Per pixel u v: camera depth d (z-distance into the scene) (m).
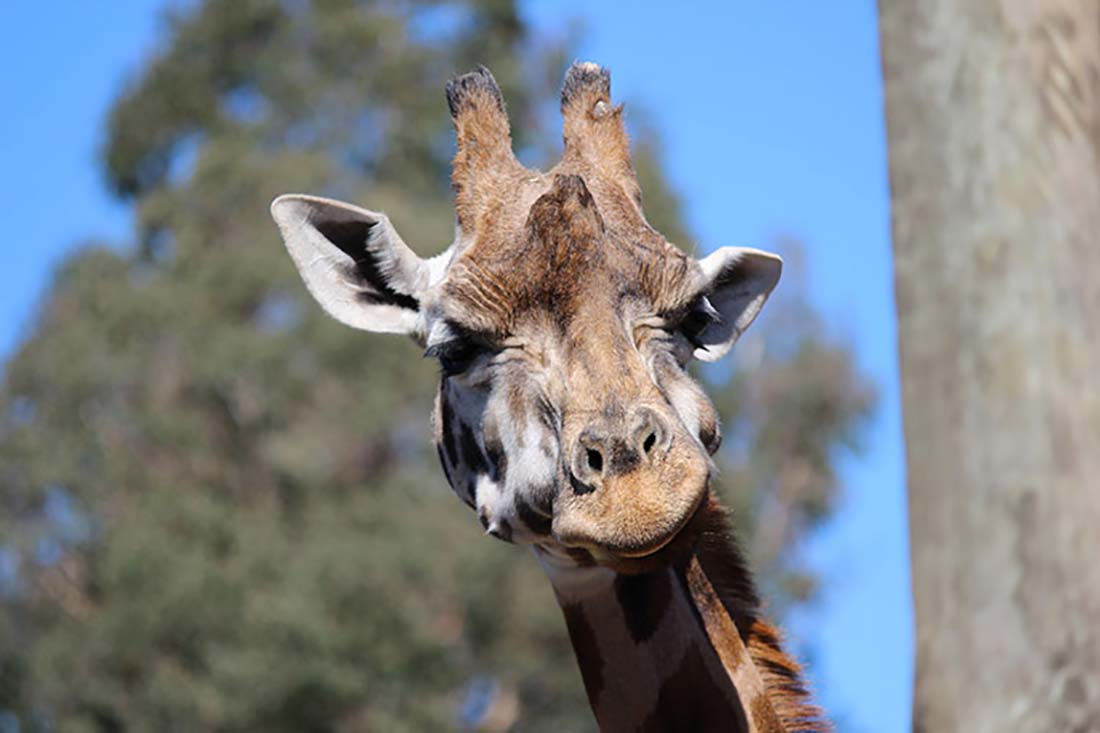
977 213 5.64
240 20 64.88
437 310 9.35
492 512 9.48
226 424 54.59
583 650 9.41
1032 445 5.48
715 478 8.33
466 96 9.98
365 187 58.22
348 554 49.44
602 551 8.15
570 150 9.88
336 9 64.25
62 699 51.41
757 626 9.70
